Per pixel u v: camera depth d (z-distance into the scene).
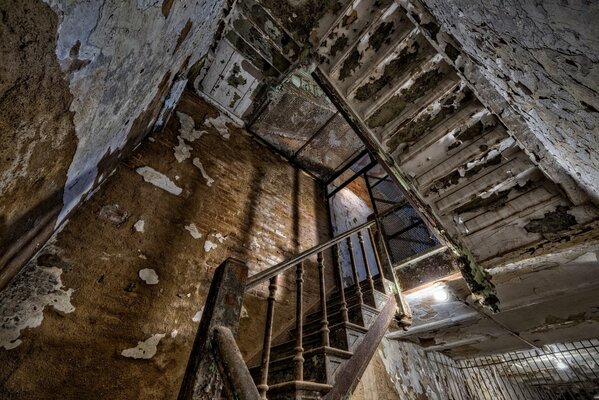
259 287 2.90
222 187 3.32
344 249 4.31
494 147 1.71
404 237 3.12
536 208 1.70
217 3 2.28
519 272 1.90
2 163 0.75
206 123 3.71
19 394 1.45
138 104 1.93
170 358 2.00
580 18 0.55
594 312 2.42
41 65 0.70
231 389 0.96
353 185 5.83
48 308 1.70
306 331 2.54
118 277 2.05
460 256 1.99
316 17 1.83
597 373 4.79
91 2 0.78
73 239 1.98
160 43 1.61
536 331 2.89
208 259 2.66
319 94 3.97
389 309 2.21
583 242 1.54
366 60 1.83
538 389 5.97
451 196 1.94
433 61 1.64
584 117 0.84
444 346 3.51
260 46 3.18
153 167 2.79
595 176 1.17
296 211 4.08
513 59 0.91
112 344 1.83
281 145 4.47
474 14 0.90
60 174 1.26
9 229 1.04
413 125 1.87
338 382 1.46
